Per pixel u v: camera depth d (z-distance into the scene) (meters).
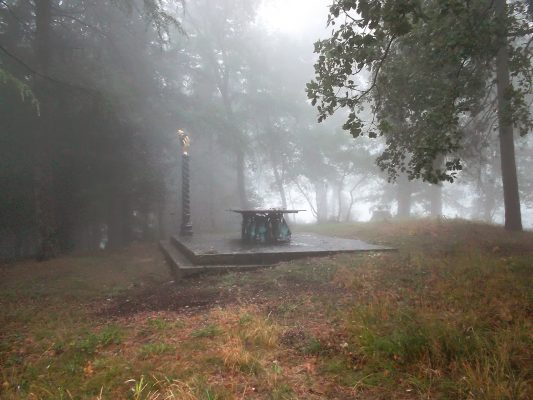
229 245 11.27
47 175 13.77
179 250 12.35
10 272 11.29
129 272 10.63
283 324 5.39
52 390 3.78
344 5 6.40
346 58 7.27
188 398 3.27
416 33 8.60
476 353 3.65
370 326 4.61
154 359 4.36
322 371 3.90
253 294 7.15
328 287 7.14
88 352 4.82
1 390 3.93
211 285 8.02
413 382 3.43
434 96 8.68
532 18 9.38
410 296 5.95
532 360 3.54
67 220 16.16
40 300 8.07
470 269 6.97
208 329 5.18
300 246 10.75
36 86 13.48
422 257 8.49
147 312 6.65
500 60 11.28
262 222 11.91
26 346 5.23
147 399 3.39
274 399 3.35
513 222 12.24
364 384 3.52
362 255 9.36
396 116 10.58
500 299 5.28
